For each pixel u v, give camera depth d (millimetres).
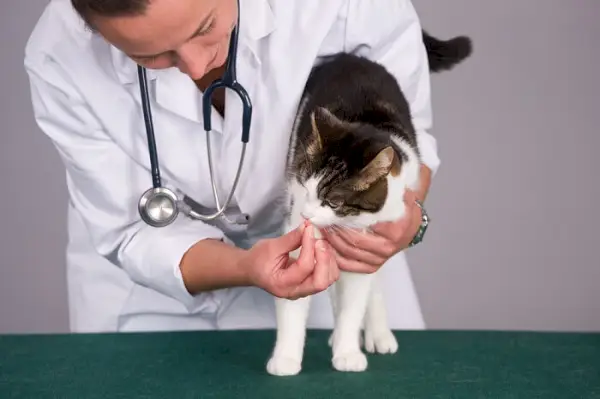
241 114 1874
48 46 1913
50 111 1952
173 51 1523
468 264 3438
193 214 1891
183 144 1934
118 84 1919
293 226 1898
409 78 2078
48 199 3441
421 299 3457
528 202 3387
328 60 2027
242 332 2072
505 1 3275
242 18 1842
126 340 1992
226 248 1832
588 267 3414
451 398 1551
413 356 1859
